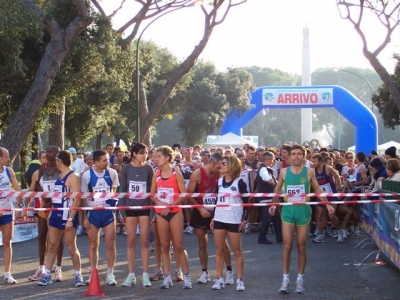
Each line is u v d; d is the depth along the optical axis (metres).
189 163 15.72
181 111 46.78
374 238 11.59
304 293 8.21
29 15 16.44
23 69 18.17
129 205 8.62
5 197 8.92
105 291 8.41
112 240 8.79
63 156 8.75
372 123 31.77
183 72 21.52
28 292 8.41
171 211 8.49
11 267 10.49
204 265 8.98
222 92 50.12
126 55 21.30
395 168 10.91
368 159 19.48
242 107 50.31
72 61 19.33
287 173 8.29
